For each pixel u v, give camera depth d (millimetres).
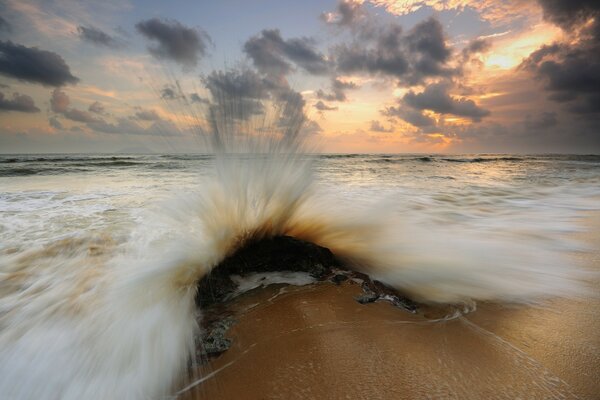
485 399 1716
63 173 17312
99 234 4645
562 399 1708
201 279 3033
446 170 23547
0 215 6062
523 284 3350
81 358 2102
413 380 1881
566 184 13555
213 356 2137
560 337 2336
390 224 4703
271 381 1905
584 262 4027
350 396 1771
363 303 2852
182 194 4457
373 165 30547
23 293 2875
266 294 2980
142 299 2713
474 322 2568
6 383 1893
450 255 4051
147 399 1803
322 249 3623
